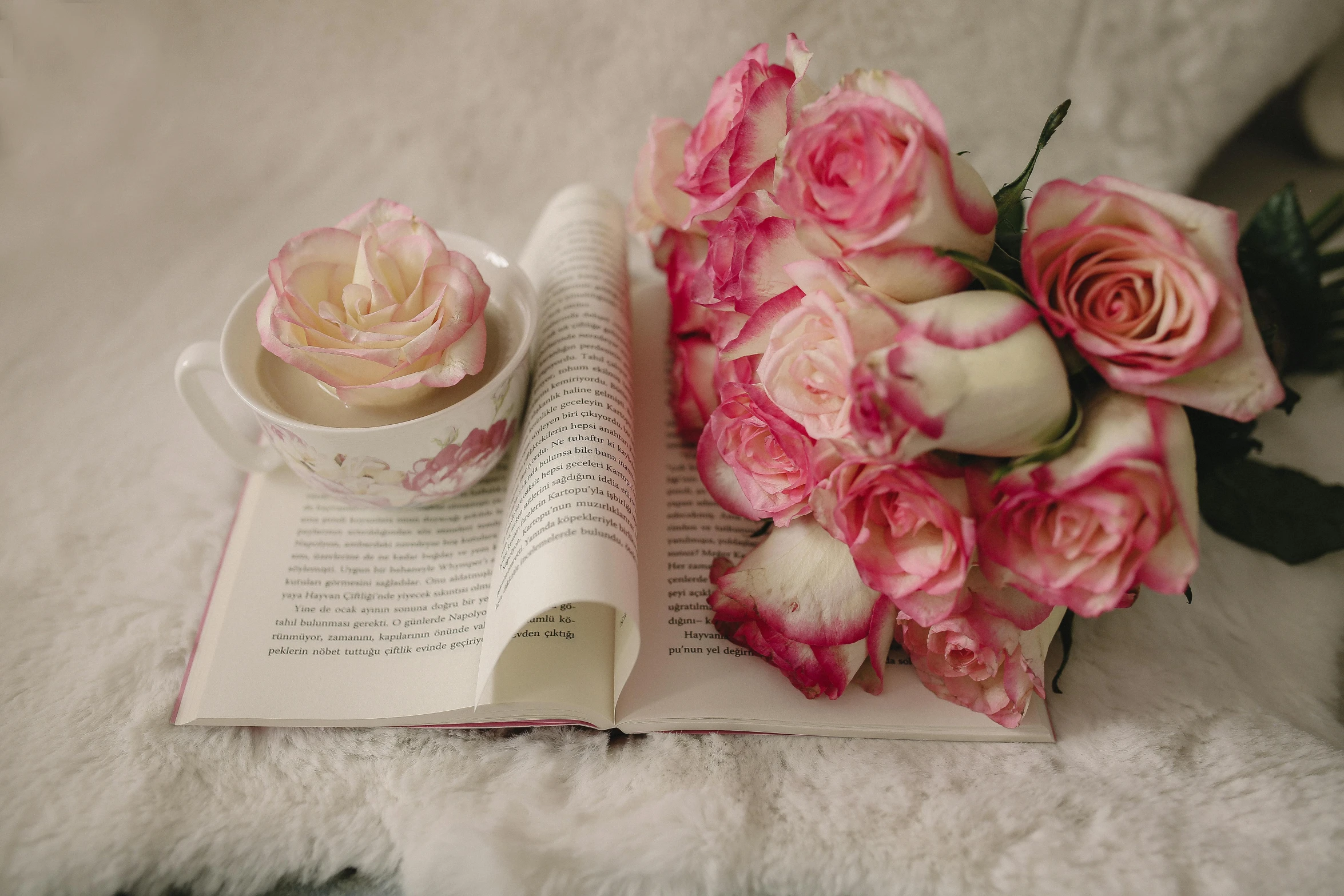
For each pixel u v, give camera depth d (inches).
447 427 11.6
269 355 12.4
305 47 17.7
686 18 17.2
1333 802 10.8
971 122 17.7
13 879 10.4
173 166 17.8
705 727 11.5
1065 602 9.4
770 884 10.6
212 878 10.7
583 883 10.4
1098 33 16.8
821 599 11.0
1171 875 10.4
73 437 14.4
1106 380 9.6
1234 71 16.7
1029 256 9.5
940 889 10.4
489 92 18.0
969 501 9.7
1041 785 11.1
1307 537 13.0
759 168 11.2
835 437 9.6
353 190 18.1
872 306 9.5
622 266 14.9
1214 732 11.5
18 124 17.3
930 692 11.7
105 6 17.2
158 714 11.4
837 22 17.0
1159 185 17.6
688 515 13.4
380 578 12.5
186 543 13.1
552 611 12.0
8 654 12.0
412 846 10.6
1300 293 13.0
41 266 16.7
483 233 17.8
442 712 11.3
